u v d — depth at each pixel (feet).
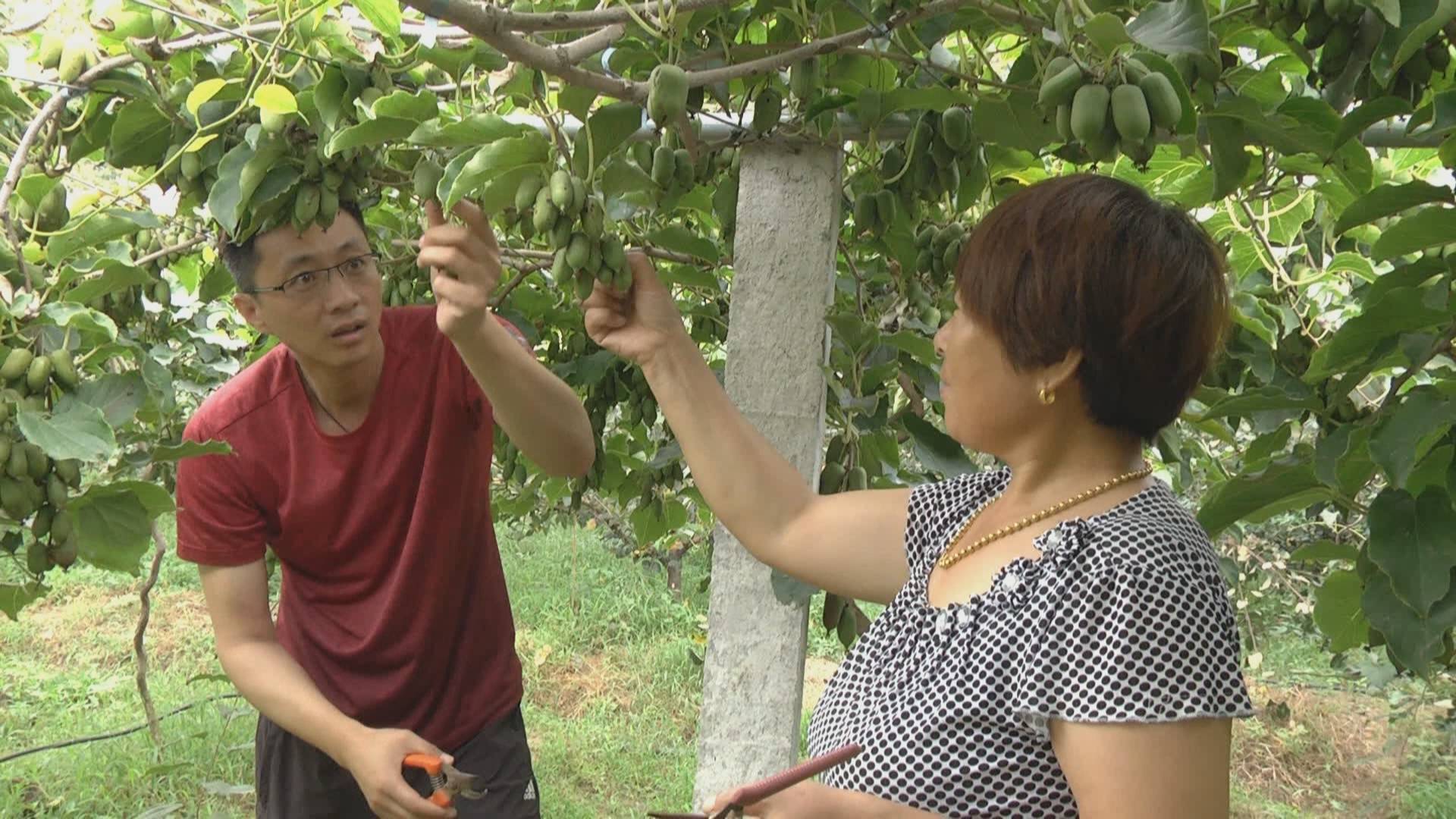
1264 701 22.41
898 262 10.36
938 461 8.40
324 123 6.40
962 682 4.29
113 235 7.38
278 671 6.86
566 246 5.60
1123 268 4.10
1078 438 4.54
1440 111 5.90
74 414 6.33
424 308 7.38
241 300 6.72
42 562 6.56
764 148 8.23
